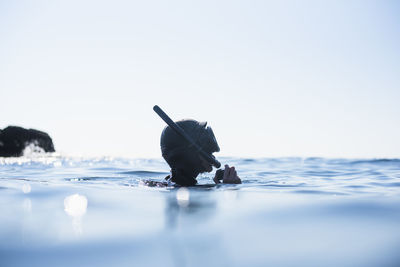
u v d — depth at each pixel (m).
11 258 0.98
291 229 1.31
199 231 1.27
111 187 2.80
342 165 7.97
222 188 2.83
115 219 1.47
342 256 1.01
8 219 1.47
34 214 1.57
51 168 6.38
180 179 3.04
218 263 0.94
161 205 1.85
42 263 0.93
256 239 1.17
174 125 3.01
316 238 1.19
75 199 2.05
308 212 1.66
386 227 1.36
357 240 1.17
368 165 7.82
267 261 0.96
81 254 1.01
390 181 3.64
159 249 1.05
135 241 1.14
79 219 1.47
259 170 6.11
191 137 3.08
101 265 0.92
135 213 1.61
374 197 2.23
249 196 2.26
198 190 2.64
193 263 0.94
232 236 1.21
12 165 7.90
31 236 1.20
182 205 1.85
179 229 1.30
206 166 3.18
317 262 0.96
